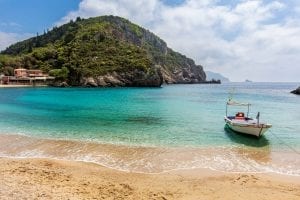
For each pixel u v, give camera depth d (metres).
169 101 60.25
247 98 77.06
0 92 89.25
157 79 145.62
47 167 16.16
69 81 136.62
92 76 134.38
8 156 18.66
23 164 16.53
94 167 16.48
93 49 157.75
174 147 21.25
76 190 12.45
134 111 41.50
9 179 13.30
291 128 29.69
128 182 14.13
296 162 18.08
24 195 11.20
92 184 13.52
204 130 27.47
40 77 139.88
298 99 73.06
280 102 62.94
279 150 20.88
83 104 51.34
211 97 75.62
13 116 35.53
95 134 25.31
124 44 170.38
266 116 39.31
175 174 15.55
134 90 109.06
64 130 26.89
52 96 72.00
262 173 15.94
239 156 19.22
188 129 27.91
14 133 25.44
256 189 13.50
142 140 23.30
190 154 19.50
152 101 59.69
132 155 19.08
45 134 25.12
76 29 196.25
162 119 33.97
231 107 49.19
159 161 17.86
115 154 19.28
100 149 20.48
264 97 81.81
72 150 20.17
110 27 197.00
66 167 16.30
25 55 172.00
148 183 14.08
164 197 12.26
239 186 13.87
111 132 26.19
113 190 12.81
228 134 25.80
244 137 24.80
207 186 13.82
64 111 40.78
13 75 150.75
